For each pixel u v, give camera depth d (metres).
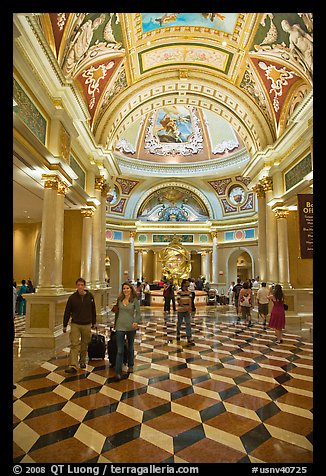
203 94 12.76
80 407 3.50
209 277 23.88
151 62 11.24
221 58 10.95
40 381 4.38
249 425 3.10
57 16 6.25
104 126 11.49
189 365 5.25
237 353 6.09
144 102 12.84
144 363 5.37
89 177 10.97
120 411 3.40
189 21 9.57
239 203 23.20
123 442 2.75
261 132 11.70
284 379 4.52
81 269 10.52
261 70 10.28
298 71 8.74
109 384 4.27
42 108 6.71
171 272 22.08
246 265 28.02
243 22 8.91
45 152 6.53
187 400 3.73
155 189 24.70
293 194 9.59
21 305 11.41
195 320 11.01
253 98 11.65
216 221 23.98
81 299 5.05
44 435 2.87
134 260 24.02
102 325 9.49
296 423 3.15
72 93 7.34
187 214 25.34
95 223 11.36
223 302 17.67
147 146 23.05
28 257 13.17
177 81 12.01
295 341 7.28
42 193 8.66
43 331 6.48
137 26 9.14
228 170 22.23
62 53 7.02
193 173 23.44
